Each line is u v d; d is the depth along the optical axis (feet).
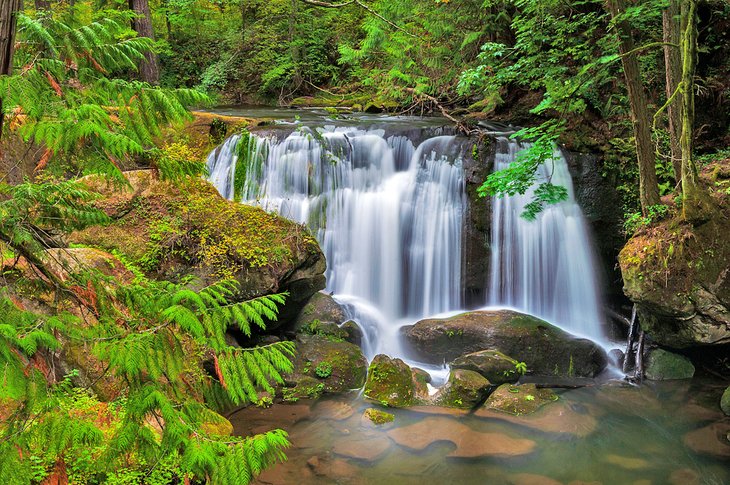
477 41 41.04
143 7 44.57
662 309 22.71
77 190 7.18
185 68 61.41
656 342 25.59
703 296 22.02
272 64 57.88
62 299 7.32
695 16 20.71
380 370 21.89
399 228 29.94
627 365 25.26
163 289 7.82
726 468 17.54
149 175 23.30
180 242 21.85
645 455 18.30
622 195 29.30
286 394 21.35
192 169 7.89
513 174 23.24
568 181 29.40
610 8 24.06
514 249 29.22
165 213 22.52
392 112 44.42
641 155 24.11
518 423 20.11
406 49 41.52
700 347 24.95
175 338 6.92
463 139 30.27
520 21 28.63
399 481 16.67
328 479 16.63
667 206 23.88
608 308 29.63
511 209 29.04
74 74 6.70
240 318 7.39
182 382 8.29
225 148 30.66
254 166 29.94
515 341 24.45
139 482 11.25
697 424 20.27
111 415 8.31
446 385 21.94
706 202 22.26
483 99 40.96
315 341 23.90
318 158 29.84
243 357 7.41
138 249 21.30
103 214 7.70
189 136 32.07
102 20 7.11
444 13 39.60
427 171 30.25
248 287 21.80
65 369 13.35
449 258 29.53
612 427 20.07
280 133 30.45
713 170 24.82
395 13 41.63
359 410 20.74
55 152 6.29
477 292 29.58
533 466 17.60
